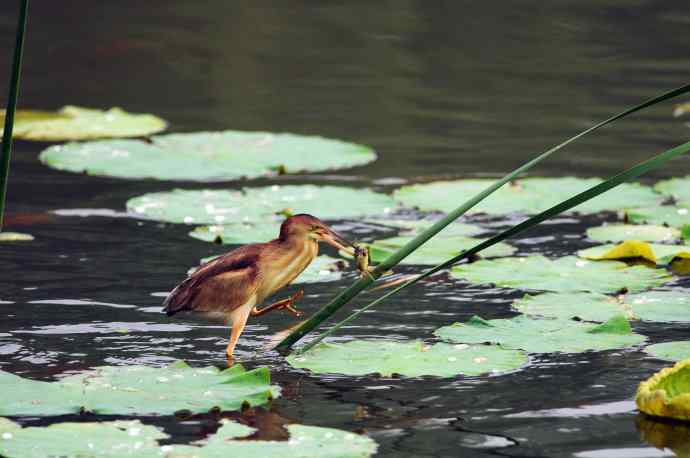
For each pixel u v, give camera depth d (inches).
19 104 765.9
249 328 400.5
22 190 576.4
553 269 454.9
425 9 1122.7
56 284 438.6
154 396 316.5
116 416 307.7
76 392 318.7
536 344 369.1
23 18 301.3
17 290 430.3
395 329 395.2
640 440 299.3
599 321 394.0
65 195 569.9
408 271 465.7
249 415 313.1
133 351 370.0
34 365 353.7
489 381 345.4
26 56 904.9
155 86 831.1
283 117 745.0
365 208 543.5
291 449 279.3
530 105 768.9
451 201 553.6
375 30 1029.2
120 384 325.4
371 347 366.3
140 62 904.9
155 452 276.5
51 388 321.4
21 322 395.9
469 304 423.8
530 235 516.4
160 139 673.0
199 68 888.9
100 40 970.1
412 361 350.0
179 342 381.7
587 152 656.4
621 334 377.1
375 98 797.2
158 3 1149.7
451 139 687.1
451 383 343.9
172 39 983.0
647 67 871.1
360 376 350.6
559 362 361.4
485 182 585.6
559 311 402.6
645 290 430.3
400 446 295.0
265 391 321.4
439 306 422.0
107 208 547.8
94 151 641.0
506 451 291.7
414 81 845.8
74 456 273.6
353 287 346.3
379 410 320.5
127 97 796.0
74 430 289.4
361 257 370.3
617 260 472.4
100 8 1107.9
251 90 821.2
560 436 301.9
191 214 529.3
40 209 543.8
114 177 608.7
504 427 308.5
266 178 609.3
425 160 641.6
